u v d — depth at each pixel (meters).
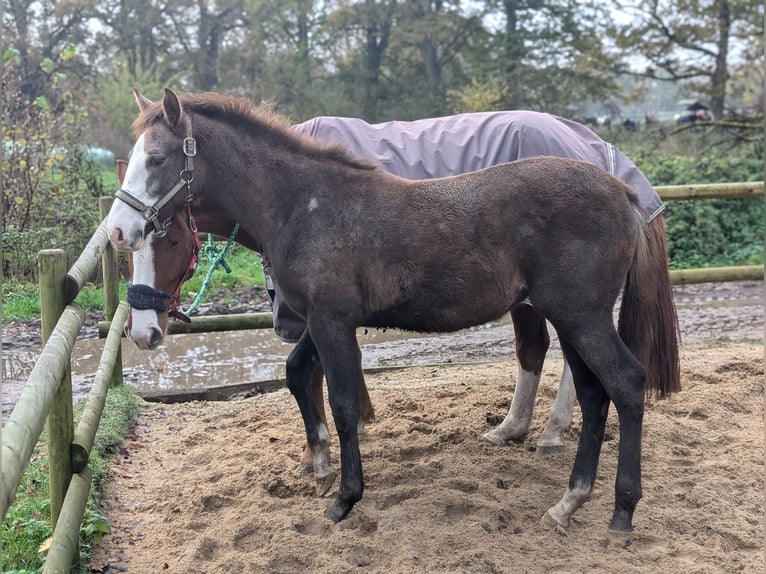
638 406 2.84
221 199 3.18
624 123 21.58
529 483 3.48
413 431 4.10
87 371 5.64
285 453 3.82
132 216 2.98
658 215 3.51
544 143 3.67
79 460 2.76
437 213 2.93
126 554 2.91
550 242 2.84
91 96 17.25
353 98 23.38
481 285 2.91
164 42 25.66
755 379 4.92
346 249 2.96
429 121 3.93
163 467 3.79
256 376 5.66
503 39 23.02
